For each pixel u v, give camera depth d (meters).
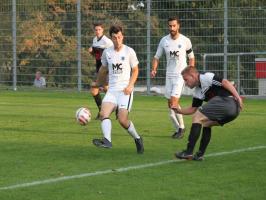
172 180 18.72
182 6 50.41
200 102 21.95
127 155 23.11
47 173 19.75
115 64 23.64
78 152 23.80
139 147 23.48
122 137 27.88
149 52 51.25
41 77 54.81
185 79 21.66
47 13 54.44
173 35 29.55
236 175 19.39
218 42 49.69
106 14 52.72
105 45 36.78
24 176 19.28
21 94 52.31
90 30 53.22
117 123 32.94
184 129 28.34
